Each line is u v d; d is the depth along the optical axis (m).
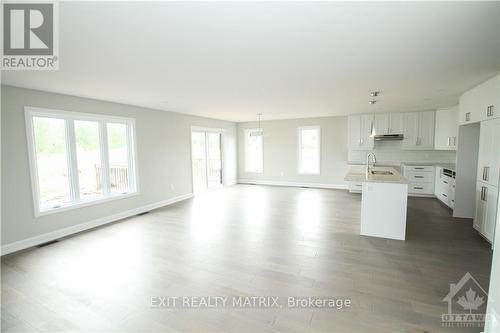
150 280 2.64
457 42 2.22
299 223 4.46
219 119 8.21
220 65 2.78
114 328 1.96
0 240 3.31
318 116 7.70
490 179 3.45
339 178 7.83
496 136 3.30
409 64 2.80
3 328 1.98
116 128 5.04
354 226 4.27
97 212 4.51
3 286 2.56
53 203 4.00
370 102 5.20
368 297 2.29
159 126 5.89
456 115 5.49
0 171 3.31
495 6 1.62
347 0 1.54
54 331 1.95
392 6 1.62
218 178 8.55
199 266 2.92
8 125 3.38
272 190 7.77
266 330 1.92
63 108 4.02
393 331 1.88
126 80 3.30
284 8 1.63
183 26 1.87
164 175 6.02
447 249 3.30
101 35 1.99
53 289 2.50
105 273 2.79
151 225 4.48
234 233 3.99
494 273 1.72
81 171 4.38
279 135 8.57
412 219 4.61
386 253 3.20
